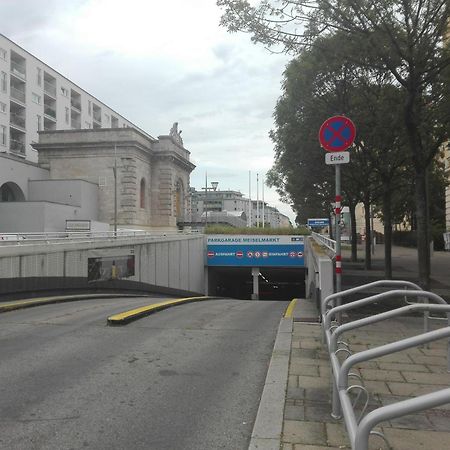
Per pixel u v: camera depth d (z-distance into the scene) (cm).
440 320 879
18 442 412
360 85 1595
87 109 7988
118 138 5162
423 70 1133
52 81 7100
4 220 4275
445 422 434
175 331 873
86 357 682
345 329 460
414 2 1073
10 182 4656
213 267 3950
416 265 2791
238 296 5359
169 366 641
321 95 1742
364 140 1780
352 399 488
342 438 402
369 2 1059
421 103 1308
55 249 1588
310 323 899
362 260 3234
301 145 1948
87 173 5209
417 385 536
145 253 2447
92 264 1858
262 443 396
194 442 414
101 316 1029
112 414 475
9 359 669
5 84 6028
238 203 12625
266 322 991
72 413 477
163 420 461
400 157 1756
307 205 3688
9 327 892
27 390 542
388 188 1841
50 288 1555
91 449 400
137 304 1295
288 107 1881
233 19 1165
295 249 3769
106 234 2250
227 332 869
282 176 3167
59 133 5281
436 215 4297
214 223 6819
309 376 571
